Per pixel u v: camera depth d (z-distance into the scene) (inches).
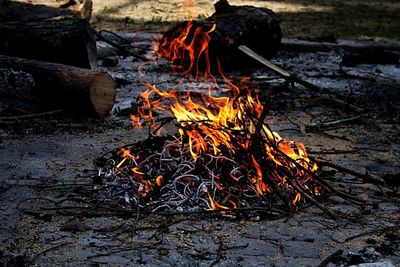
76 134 455.5
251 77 608.4
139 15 893.2
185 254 301.3
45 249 303.6
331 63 689.0
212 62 615.8
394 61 687.7
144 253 301.3
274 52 662.5
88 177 381.7
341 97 554.6
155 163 362.0
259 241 315.3
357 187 378.6
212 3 994.7
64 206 344.5
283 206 347.6
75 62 541.3
